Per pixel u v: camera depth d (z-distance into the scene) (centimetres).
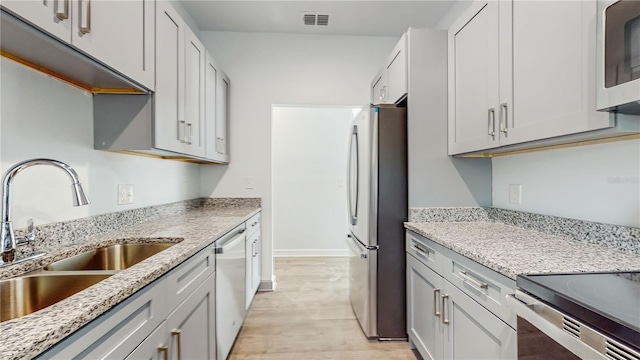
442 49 209
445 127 209
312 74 314
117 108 150
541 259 109
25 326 59
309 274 359
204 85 226
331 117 443
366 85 317
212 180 306
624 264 102
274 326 233
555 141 130
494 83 155
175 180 248
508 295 95
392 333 213
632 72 82
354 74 316
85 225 142
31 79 117
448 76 207
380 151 214
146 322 91
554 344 77
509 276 98
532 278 89
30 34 88
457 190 210
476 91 172
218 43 308
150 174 207
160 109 156
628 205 120
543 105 122
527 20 131
